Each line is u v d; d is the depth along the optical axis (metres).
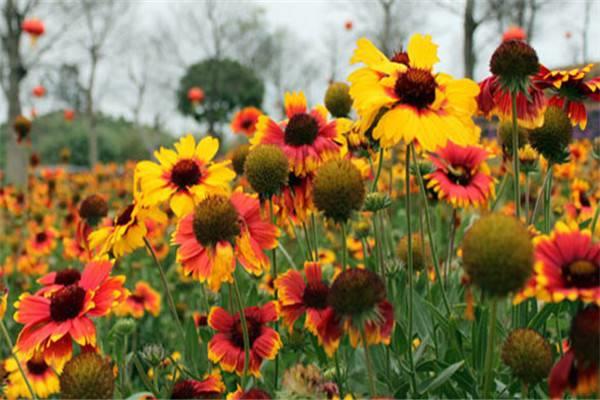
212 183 2.18
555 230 1.37
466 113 1.71
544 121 1.95
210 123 33.12
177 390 1.87
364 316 1.39
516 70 1.76
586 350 1.18
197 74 32.84
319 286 1.99
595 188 4.53
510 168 2.44
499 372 1.78
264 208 2.08
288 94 2.50
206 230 1.71
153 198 2.10
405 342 1.99
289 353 2.58
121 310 3.67
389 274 2.31
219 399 1.88
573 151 5.93
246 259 1.80
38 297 1.96
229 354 1.97
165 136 32.84
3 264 6.00
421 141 1.62
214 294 2.99
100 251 2.21
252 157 1.99
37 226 5.86
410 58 1.81
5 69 21.91
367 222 3.16
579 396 1.50
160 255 5.35
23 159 19.86
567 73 1.94
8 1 21.86
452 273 2.92
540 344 1.33
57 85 29.48
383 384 1.84
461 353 1.78
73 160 33.03
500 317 2.30
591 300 1.23
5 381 2.39
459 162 2.40
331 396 1.50
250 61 34.88
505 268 1.16
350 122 2.35
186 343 2.25
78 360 1.49
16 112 21.19
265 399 1.54
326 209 1.62
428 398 1.77
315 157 2.18
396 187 6.23
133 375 3.29
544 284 1.27
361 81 1.71
